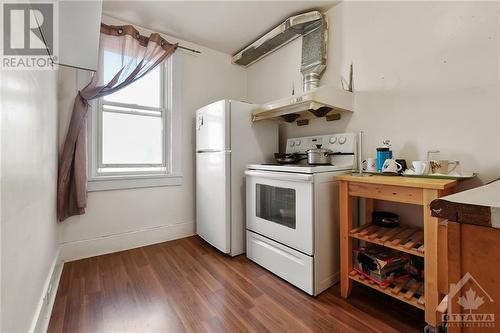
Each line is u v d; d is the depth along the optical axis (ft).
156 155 8.44
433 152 4.91
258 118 7.34
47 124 4.88
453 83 4.70
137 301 4.88
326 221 5.25
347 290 4.92
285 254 5.63
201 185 8.13
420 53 5.14
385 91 5.74
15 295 2.74
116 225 7.53
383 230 4.93
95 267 6.39
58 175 6.51
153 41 7.70
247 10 7.09
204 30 8.15
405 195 4.02
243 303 4.80
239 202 7.20
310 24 7.16
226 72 9.82
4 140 2.46
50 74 5.11
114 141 7.68
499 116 4.19
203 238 8.09
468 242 1.58
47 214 4.90
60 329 4.08
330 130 7.00
